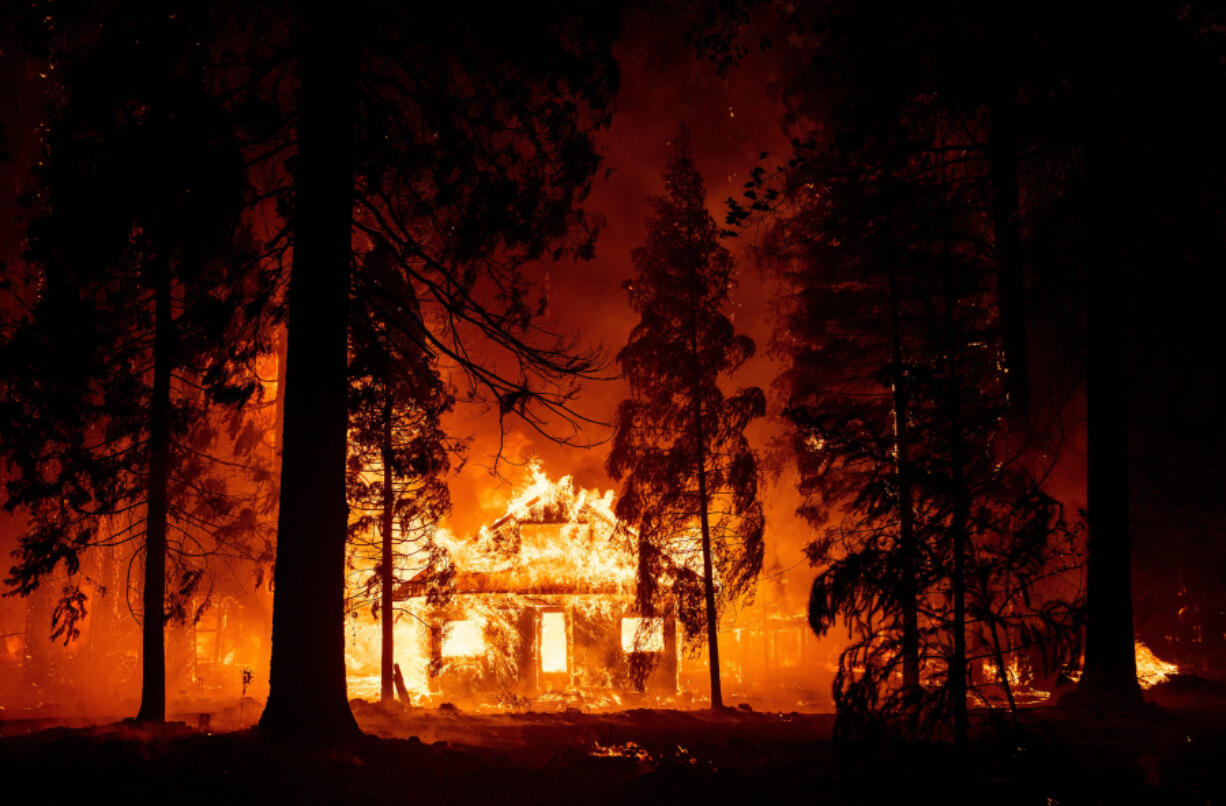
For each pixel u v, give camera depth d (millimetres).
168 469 16406
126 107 14406
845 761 8148
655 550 24516
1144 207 17922
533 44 14406
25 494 15812
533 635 28891
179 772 9500
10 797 8453
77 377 15375
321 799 8984
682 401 24688
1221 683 20766
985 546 8383
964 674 8008
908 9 17312
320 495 12336
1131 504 26250
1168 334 23984
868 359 21469
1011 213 17500
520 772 10812
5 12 14227
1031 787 7961
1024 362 18703
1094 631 16781
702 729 16750
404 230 15008
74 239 14172
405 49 15062
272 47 15664
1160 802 8812
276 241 14578
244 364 16047
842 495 21766
